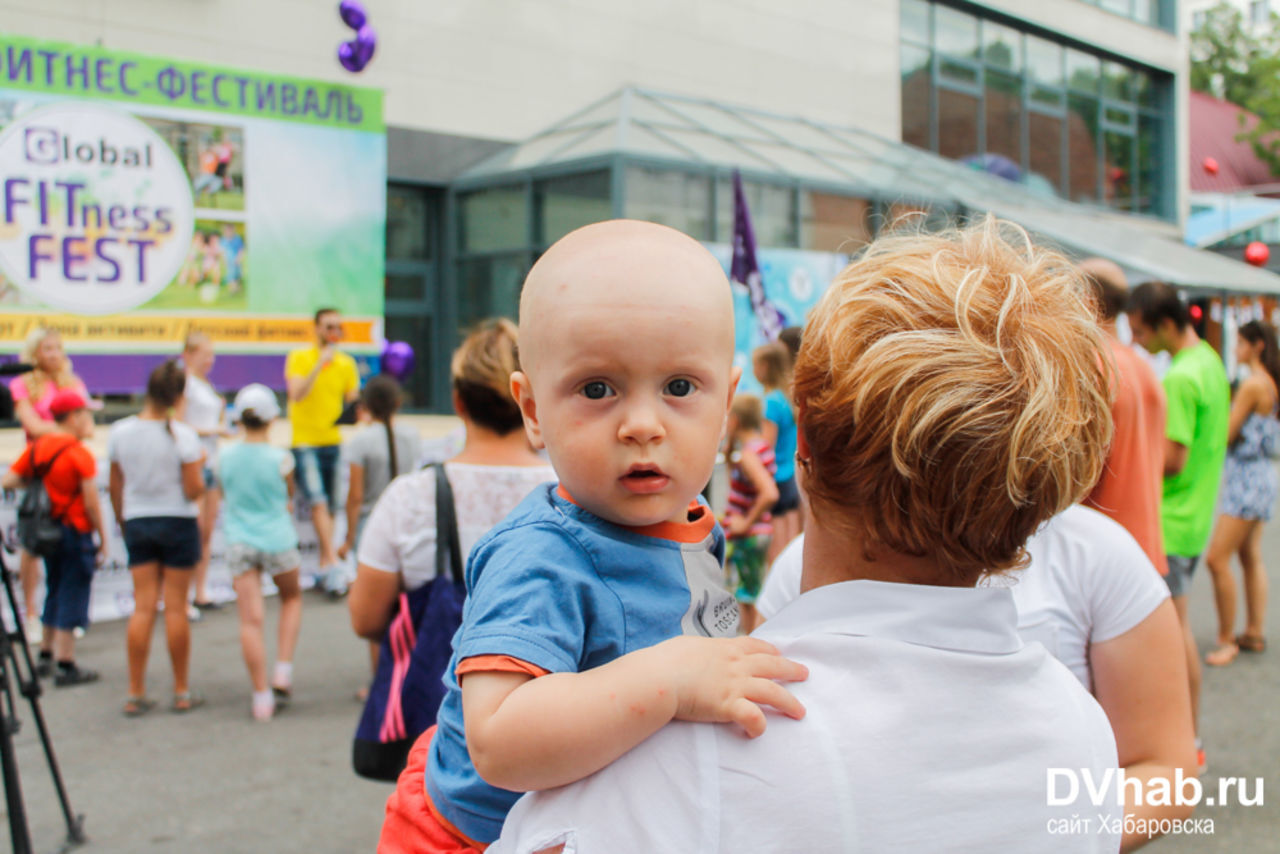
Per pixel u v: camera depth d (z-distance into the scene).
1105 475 2.46
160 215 8.89
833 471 0.97
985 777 0.88
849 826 0.84
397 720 2.25
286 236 9.62
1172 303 4.33
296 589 4.97
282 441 8.78
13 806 3.14
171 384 4.76
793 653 0.95
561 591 1.02
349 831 3.60
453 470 2.38
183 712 4.84
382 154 10.19
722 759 0.87
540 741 0.88
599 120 11.94
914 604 0.95
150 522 4.72
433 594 2.31
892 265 1.01
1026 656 0.96
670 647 0.92
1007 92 18.44
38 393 6.29
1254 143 33.19
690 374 0.97
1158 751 1.39
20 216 8.19
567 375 0.96
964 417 0.87
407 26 11.35
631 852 0.86
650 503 0.98
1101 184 20.72
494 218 11.67
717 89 14.05
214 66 9.09
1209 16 46.53
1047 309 0.98
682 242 1.02
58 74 8.31
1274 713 4.61
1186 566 4.29
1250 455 5.40
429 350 12.09
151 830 3.60
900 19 16.47
